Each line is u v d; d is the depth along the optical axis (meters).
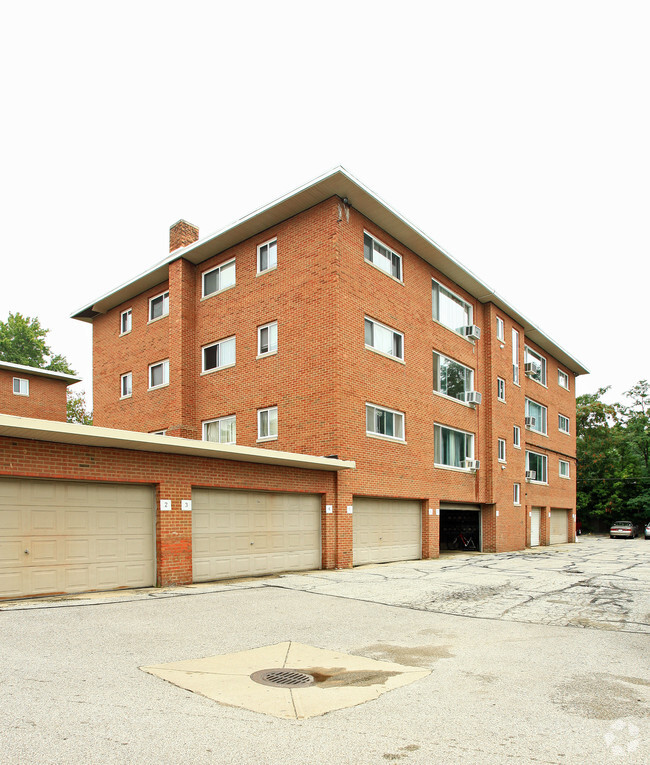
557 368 38.72
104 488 12.41
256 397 20.38
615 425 59.84
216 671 6.73
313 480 17.25
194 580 13.96
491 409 26.80
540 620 10.41
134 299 26.34
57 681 6.07
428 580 15.29
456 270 24.23
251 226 20.69
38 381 29.16
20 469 10.91
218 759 4.38
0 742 4.49
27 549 11.07
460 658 7.78
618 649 8.34
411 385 21.67
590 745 4.86
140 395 25.19
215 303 22.44
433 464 22.66
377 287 20.20
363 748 4.68
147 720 5.11
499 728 5.21
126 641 7.93
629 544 37.59
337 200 18.69
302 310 19.22
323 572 16.64
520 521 29.31
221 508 14.81
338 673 6.90
